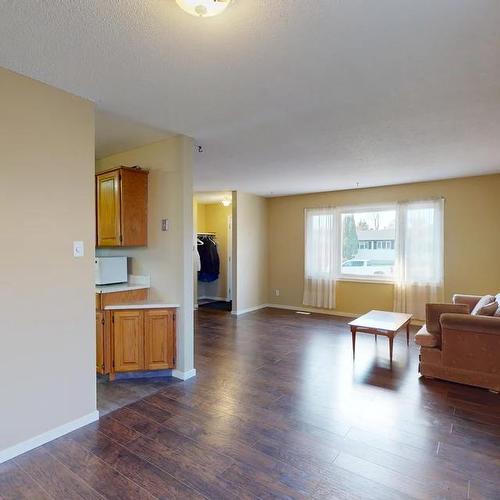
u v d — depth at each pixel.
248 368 3.67
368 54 1.90
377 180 5.41
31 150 2.19
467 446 2.23
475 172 4.85
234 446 2.23
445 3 1.49
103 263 3.54
